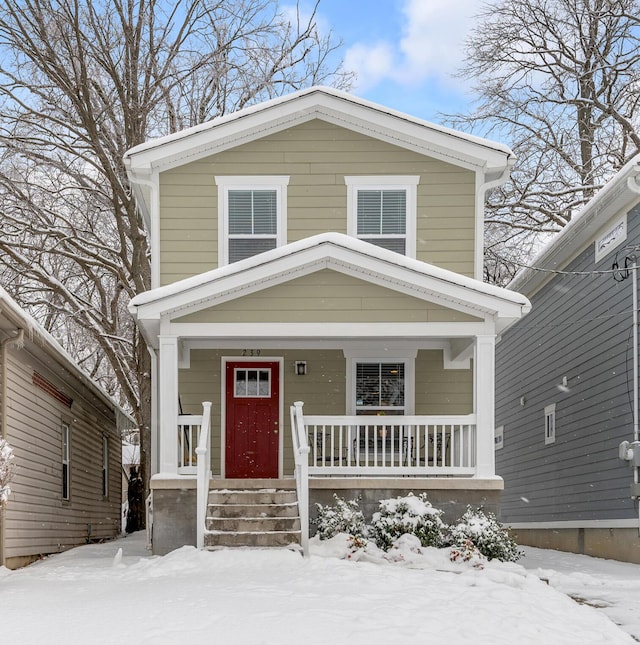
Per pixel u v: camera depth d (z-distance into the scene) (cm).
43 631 684
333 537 1180
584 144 2655
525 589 960
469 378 1546
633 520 1377
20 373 1403
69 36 2023
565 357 1775
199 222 1502
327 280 1302
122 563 1261
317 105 1505
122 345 2650
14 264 2561
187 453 1473
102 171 2258
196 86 2391
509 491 2222
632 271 1409
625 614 884
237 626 692
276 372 1565
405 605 796
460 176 1512
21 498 1398
